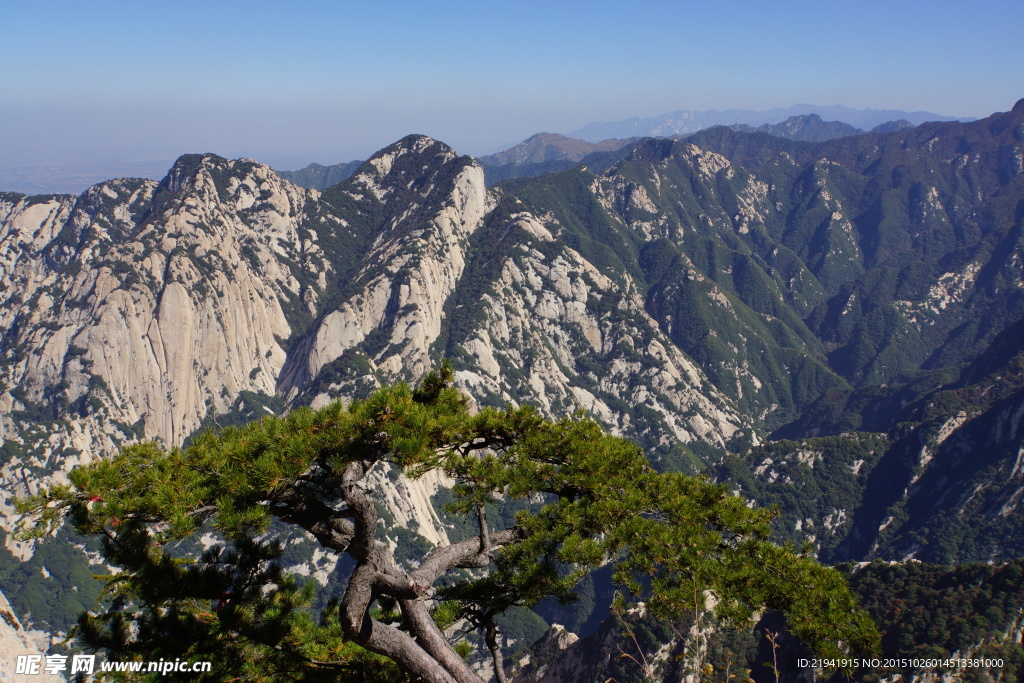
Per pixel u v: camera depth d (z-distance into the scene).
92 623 13.27
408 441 14.02
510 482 15.73
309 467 14.43
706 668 13.46
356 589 13.45
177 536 12.86
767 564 15.05
